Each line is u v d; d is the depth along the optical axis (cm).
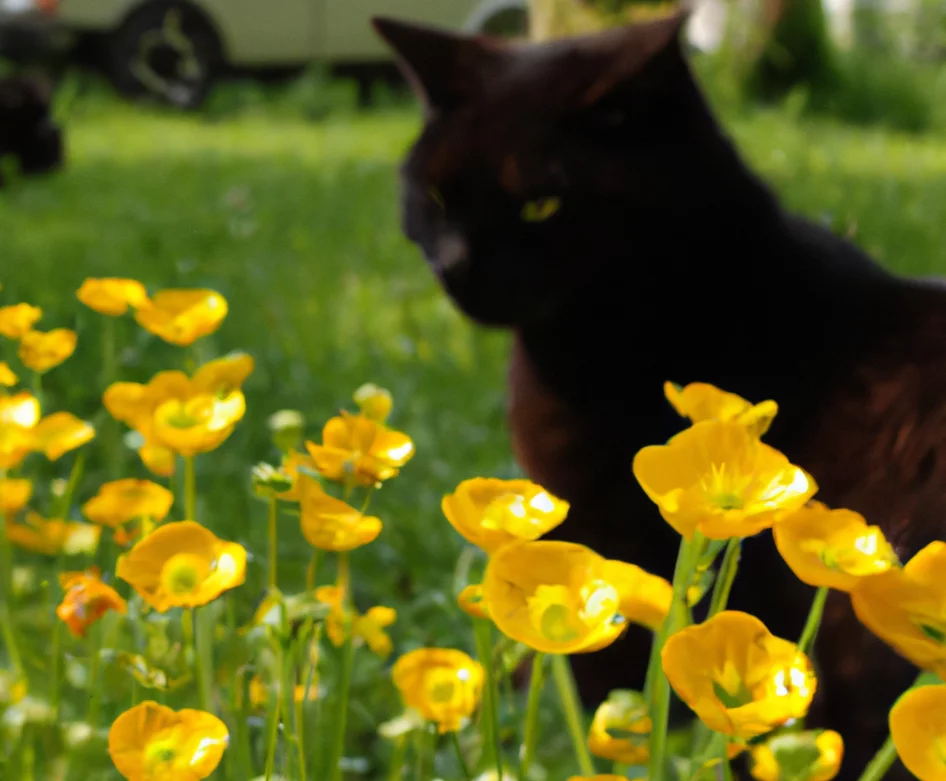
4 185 302
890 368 75
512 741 82
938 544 48
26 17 432
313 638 60
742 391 79
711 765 52
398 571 110
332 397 143
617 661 88
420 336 168
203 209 266
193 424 56
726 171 83
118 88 473
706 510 47
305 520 54
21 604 77
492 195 84
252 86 499
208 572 51
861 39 641
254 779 56
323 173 324
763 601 77
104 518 60
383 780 77
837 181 287
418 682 55
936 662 46
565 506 50
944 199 277
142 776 49
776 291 81
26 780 60
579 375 85
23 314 66
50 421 60
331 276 205
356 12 500
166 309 61
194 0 473
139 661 57
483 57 91
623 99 83
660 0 202
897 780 71
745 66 482
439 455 133
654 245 81
